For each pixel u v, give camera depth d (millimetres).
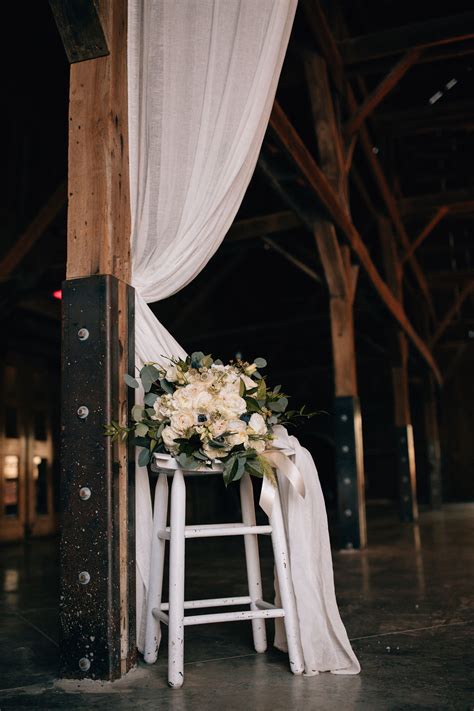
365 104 6121
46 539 8258
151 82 2787
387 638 2756
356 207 9391
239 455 2252
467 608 3322
